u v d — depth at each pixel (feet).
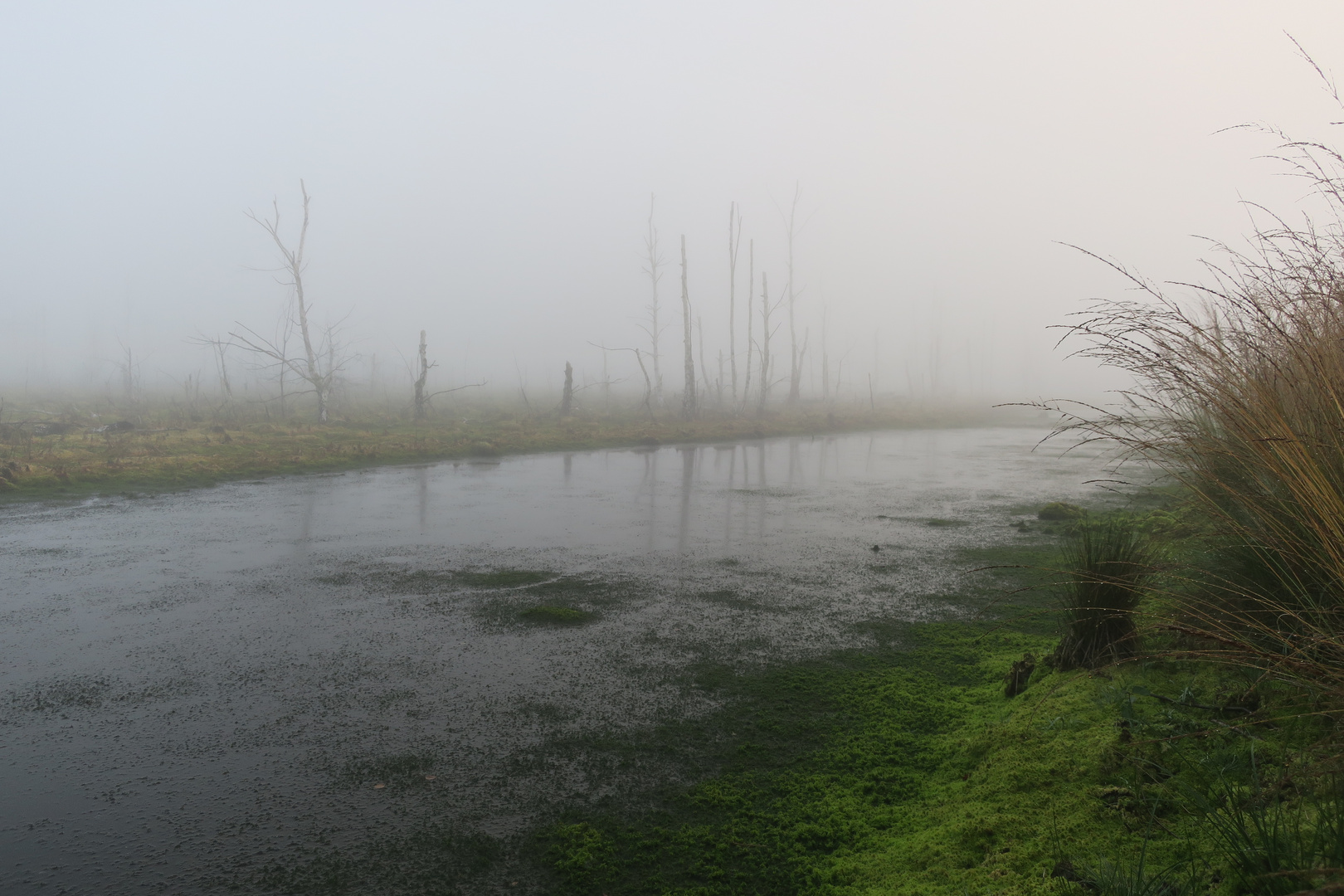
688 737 13.96
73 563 26.89
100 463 47.19
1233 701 11.02
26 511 36.65
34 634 19.61
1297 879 6.69
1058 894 8.02
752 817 11.25
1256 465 11.76
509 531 33.32
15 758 13.25
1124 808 9.37
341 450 58.49
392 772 12.79
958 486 48.32
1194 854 8.06
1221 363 11.82
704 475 53.67
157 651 18.43
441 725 14.53
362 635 19.67
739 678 16.76
